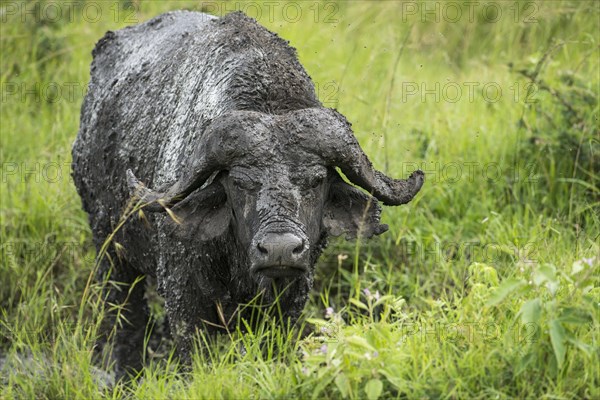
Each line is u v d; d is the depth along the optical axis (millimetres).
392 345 18141
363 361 17531
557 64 32594
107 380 25406
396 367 17531
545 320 17812
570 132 29781
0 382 21766
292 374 18219
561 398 16922
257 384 18953
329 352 17516
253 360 19375
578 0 37094
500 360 18141
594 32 36000
